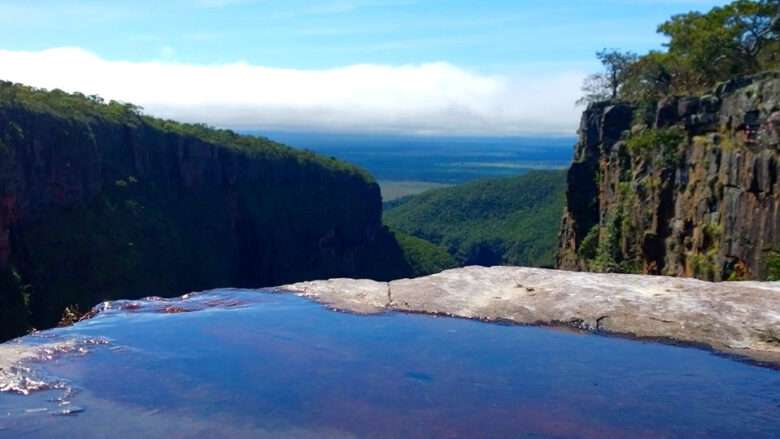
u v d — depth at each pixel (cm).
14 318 6875
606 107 5756
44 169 7850
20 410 693
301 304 1104
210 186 11606
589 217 5981
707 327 959
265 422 671
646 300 1037
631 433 664
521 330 989
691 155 3766
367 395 744
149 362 834
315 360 852
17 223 7425
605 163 5478
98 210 8775
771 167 2877
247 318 1025
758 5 4722
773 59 4659
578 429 670
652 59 5406
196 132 12181
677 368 843
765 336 930
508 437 649
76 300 7850
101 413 688
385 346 911
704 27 5019
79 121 8588
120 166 9600
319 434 647
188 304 1102
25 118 7656
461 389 767
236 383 770
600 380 802
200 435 642
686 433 666
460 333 971
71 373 793
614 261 4847
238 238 12312
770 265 2780
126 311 1068
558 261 6731
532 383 789
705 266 3422
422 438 642
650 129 4662
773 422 694
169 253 9750
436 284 1152
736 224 3145
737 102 3328
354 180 15750
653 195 4228
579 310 1030
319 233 14362
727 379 812
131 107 10619
